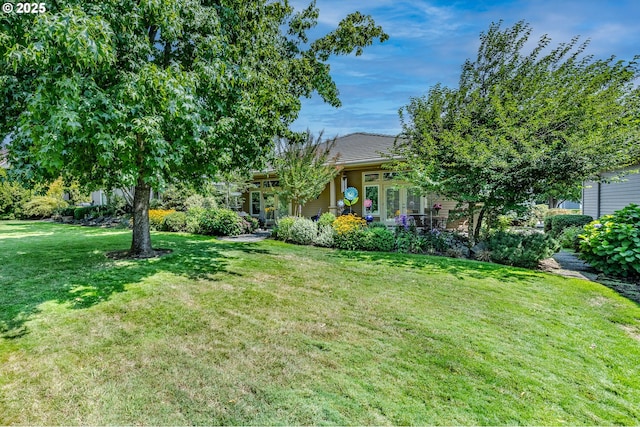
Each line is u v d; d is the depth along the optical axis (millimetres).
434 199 12664
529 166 6887
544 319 3885
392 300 4438
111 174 5543
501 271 6207
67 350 2889
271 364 2732
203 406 2189
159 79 4383
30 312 3729
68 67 4129
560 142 6598
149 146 4742
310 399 2287
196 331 3328
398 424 2070
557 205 19078
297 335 3301
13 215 20484
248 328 3438
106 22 4055
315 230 9461
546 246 6844
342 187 14352
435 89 8352
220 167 6770
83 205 21469
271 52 7570
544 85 7062
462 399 2344
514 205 7738
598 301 4559
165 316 3688
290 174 11391
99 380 2451
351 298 4500
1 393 2275
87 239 9883
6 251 7602
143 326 3412
